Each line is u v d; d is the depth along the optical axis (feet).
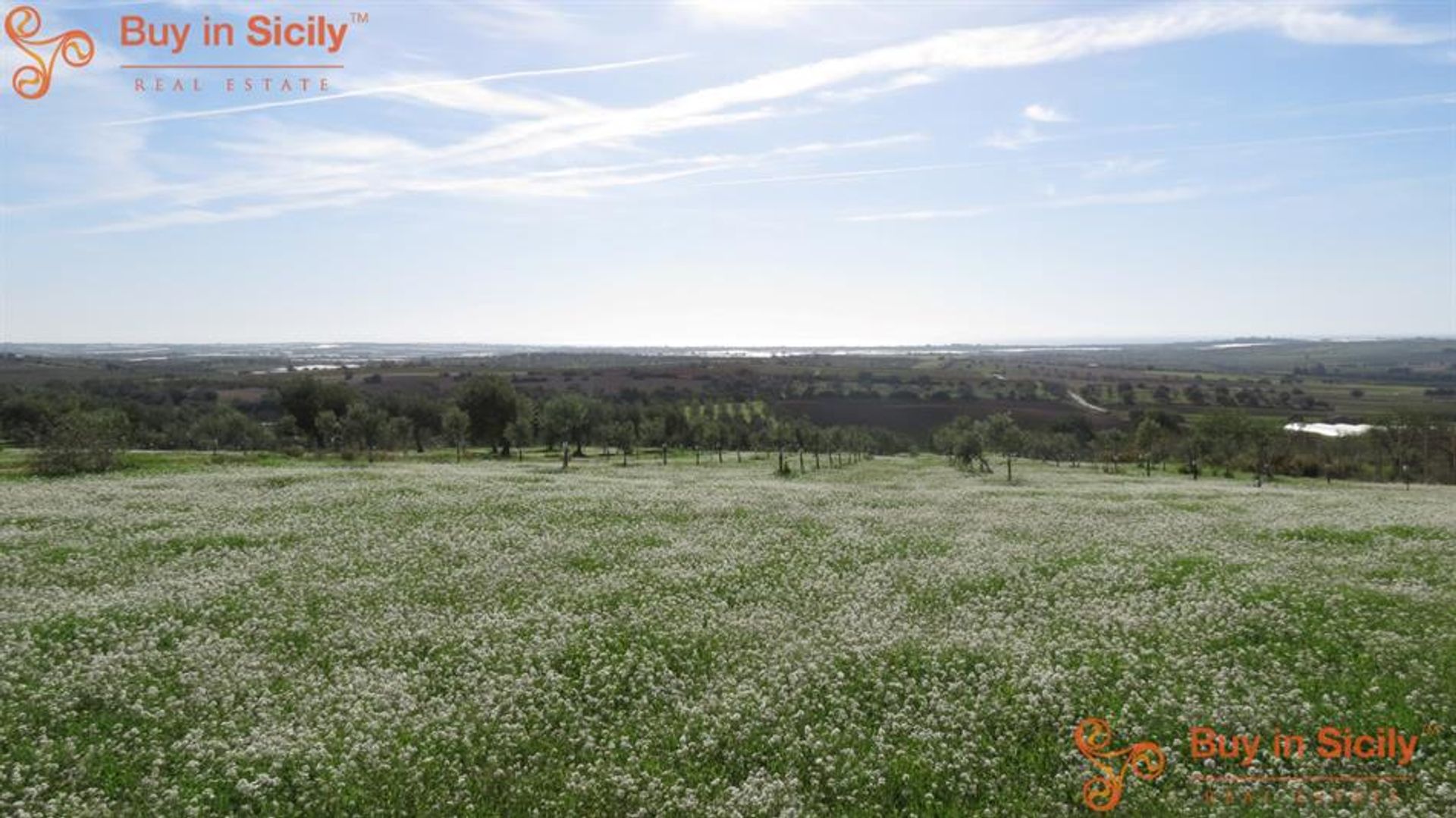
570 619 71.77
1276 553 96.84
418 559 94.43
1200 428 306.35
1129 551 97.30
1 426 309.22
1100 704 53.67
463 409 365.61
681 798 44.19
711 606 77.66
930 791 44.50
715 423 360.48
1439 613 69.21
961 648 63.62
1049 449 342.23
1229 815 41.52
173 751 47.37
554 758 48.57
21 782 42.39
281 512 122.31
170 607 72.38
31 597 75.51
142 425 350.02
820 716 53.62
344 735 49.85
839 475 239.71
